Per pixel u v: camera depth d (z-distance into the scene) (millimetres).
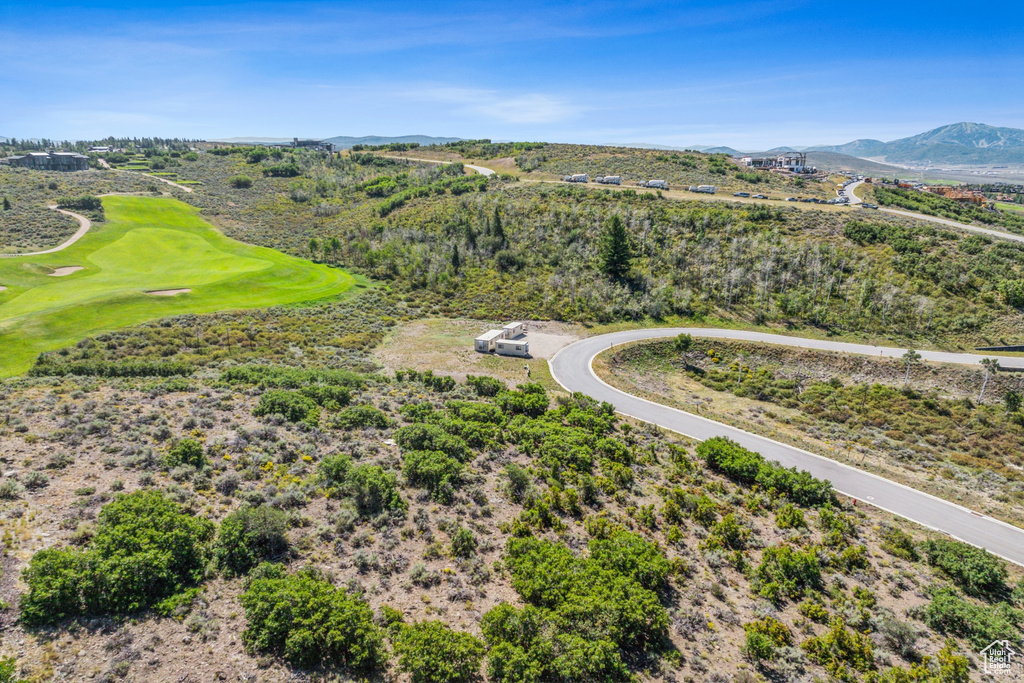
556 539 22219
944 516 29562
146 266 74438
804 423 44219
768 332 61719
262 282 71250
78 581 14320
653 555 20828
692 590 20422
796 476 30672
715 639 17969
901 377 50812
